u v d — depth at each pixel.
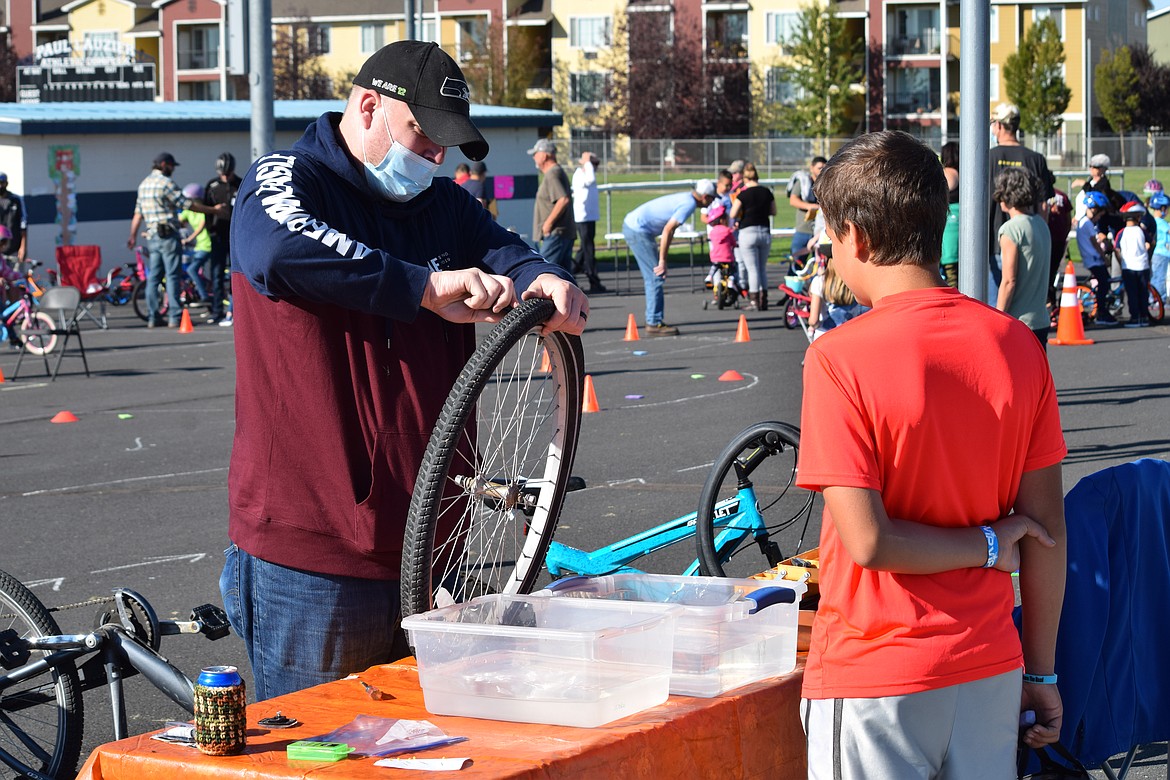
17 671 3.91
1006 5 73.69
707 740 2.72
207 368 14.80
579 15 76.81
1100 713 3.08
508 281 3.12
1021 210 8.05
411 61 3.21
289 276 3.01
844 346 2.41
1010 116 11.93
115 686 3.87
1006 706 2.52
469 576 3.70
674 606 2.88
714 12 75.88
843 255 2.55
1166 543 3.28
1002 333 2.46
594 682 2.62
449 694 2.74
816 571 4.03
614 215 39.72
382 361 3.26
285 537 3.30
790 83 75.00
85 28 79.12
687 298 21.19
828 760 2.49
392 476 3.27
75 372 14.71
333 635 3.34
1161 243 16.58
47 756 4.04
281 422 3.28
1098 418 10.25
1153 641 3.23
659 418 10.86
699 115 73.19
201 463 9.71
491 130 28.00
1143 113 75.50
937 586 2.44
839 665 2.47
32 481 9.16
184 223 19.88
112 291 20.88
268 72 11.55
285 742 2.61
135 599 4.07
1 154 22.81
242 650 5.68
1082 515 3.08
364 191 3.30
